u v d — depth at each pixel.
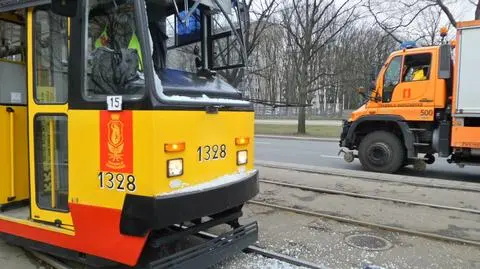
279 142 20.28
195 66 4.56
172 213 3.48
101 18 3.71
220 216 4.60
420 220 6.16
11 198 4.76
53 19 4.01
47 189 4.19
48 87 4.09
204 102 3.91
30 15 4.15
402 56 10.60
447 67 9.56
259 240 5.23
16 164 4.80
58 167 4.07
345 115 51.31
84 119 3.73
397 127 10.80
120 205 3.57
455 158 9.90
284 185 8.49
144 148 3.42
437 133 10.16
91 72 3.74
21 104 4.81
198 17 4.55
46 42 4.07
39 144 4.20
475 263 4.57
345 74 28.73
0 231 4.59
